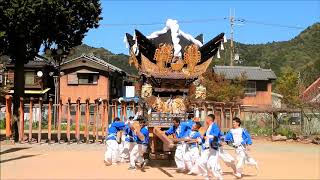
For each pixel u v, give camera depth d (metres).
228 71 55.09
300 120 38.53
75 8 27.53
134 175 14.77
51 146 26.33
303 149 28.30
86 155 21.69
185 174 15.23
